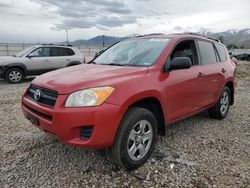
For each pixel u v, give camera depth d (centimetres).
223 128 516
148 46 432
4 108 654
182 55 437
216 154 396
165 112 381
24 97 379
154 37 462
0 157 376
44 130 329
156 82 363
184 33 489
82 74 352
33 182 315
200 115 602
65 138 303
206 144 433
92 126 300
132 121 325
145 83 347
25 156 380
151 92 349
